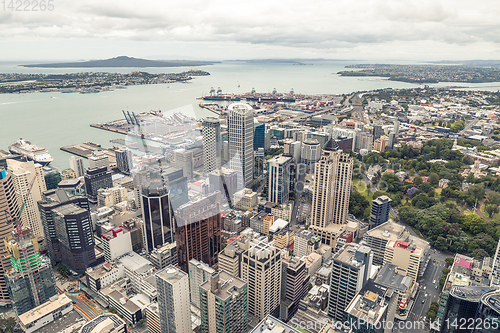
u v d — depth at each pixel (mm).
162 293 192625
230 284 184750
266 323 159750
